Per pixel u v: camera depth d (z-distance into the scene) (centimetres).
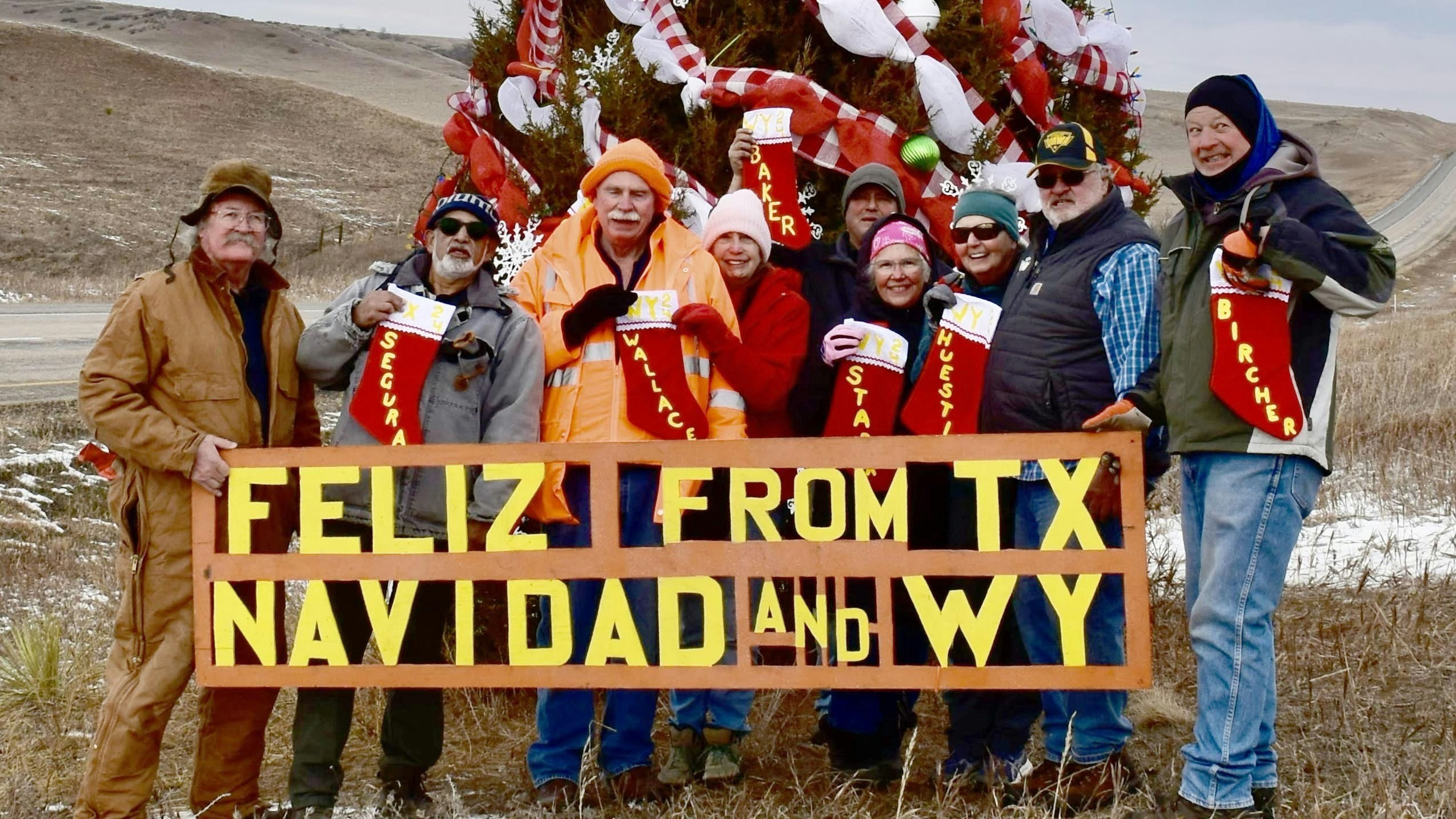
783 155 481
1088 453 370
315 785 390
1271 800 363
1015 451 373
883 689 417
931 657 441
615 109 509
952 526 423
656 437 412
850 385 435
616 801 409
